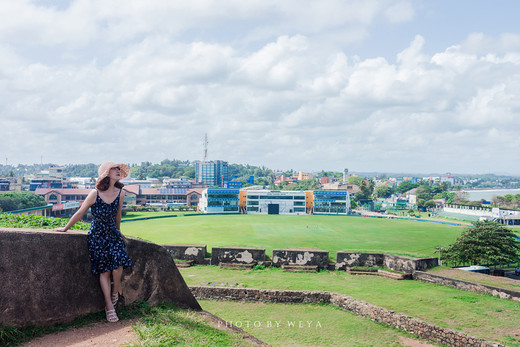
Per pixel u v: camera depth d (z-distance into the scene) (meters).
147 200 140.00
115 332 4.72
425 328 11.66
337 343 11.27
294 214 116.69
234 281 20.05
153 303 6.07
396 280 20.34
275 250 24.12
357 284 19.30
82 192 118.44
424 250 48.72
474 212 113.81
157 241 52.62
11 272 4.30
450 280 18.28
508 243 38.12
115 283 5.16
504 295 15.78
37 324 4.46
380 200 187.75
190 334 5.24
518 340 11.15
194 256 25.12
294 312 14.42
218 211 116.50
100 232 4.96
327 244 51.41
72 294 4.84
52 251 4.69
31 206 91.38
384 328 12.54
